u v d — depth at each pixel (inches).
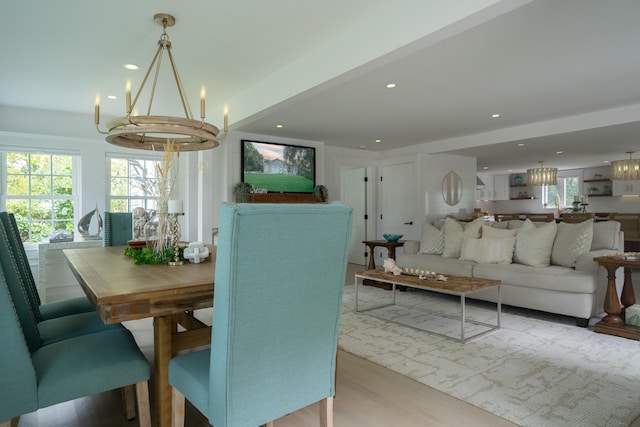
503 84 143.2
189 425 73.4
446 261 178.5
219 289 46.9
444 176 280.5
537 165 357.1
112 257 103.9
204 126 87.7
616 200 383.9
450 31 83.2
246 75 138.6
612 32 102.1
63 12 93.3
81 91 154.9
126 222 148.0
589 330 130.6
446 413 77.3
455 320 144.4
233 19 98.1
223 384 47.6
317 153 258.1
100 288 62.0
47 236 191.3
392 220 290.7
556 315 150.8
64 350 62.9
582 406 79.4
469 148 245.9
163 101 171.5
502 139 222.5
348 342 119.8
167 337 65.4
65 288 174.7
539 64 124.0
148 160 214.5
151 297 60.9
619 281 149.6
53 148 187.8
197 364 58.7
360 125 210.1
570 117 193.8
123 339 69.7
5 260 61.6
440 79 137.6
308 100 163.2
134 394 76.6
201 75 138.6
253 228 45.4
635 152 270.7
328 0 90.0
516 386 88.9
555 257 154.1
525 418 75.0
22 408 51.6
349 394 85.9
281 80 132.3
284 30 104.6
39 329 78.9
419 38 86.2
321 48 114.5
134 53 118.2
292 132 227.8
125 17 96.3
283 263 49.2
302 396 55.1
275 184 238.2
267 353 50.5
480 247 170.1
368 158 297.4
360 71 105.3
